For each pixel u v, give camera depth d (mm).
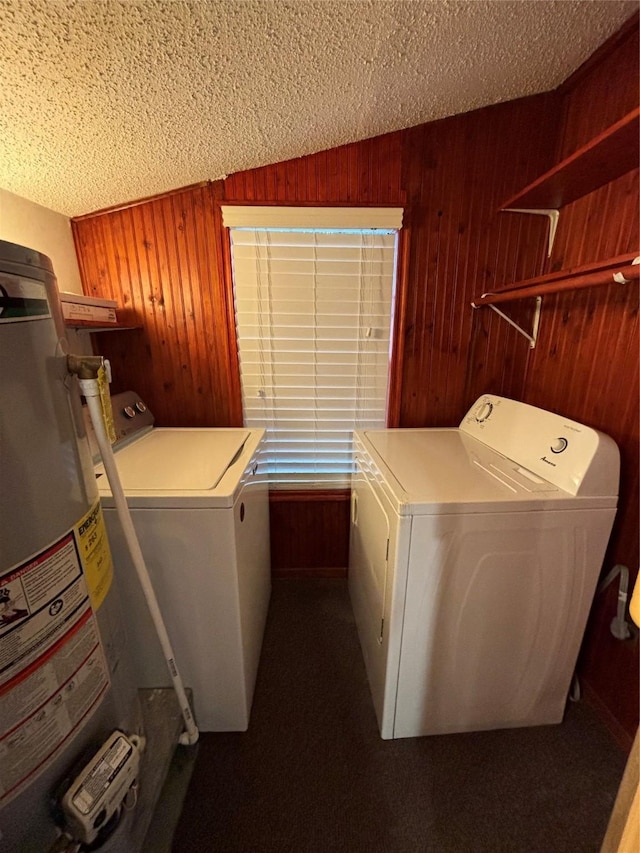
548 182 1371
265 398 1971
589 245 1488
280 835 1100
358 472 1799
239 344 1884
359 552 1764
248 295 1811
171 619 1239
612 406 1363
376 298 1838
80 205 1588
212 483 1211
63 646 714
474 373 1926
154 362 1890
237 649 1284
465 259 1770
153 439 1687
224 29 857
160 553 1168
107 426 873
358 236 1747
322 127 1431
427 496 1139
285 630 1846
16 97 897
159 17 784
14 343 617
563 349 1634
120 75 911
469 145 1651
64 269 1668
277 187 1674
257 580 1640
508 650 1289
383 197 1692
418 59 1136
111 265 1769
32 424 649
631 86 1257
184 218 1715
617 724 1360
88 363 783
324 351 1907
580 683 1534
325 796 1190
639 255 945
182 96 1051
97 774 750
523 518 1144
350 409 2006
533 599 1234
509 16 1041
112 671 868
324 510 2131
